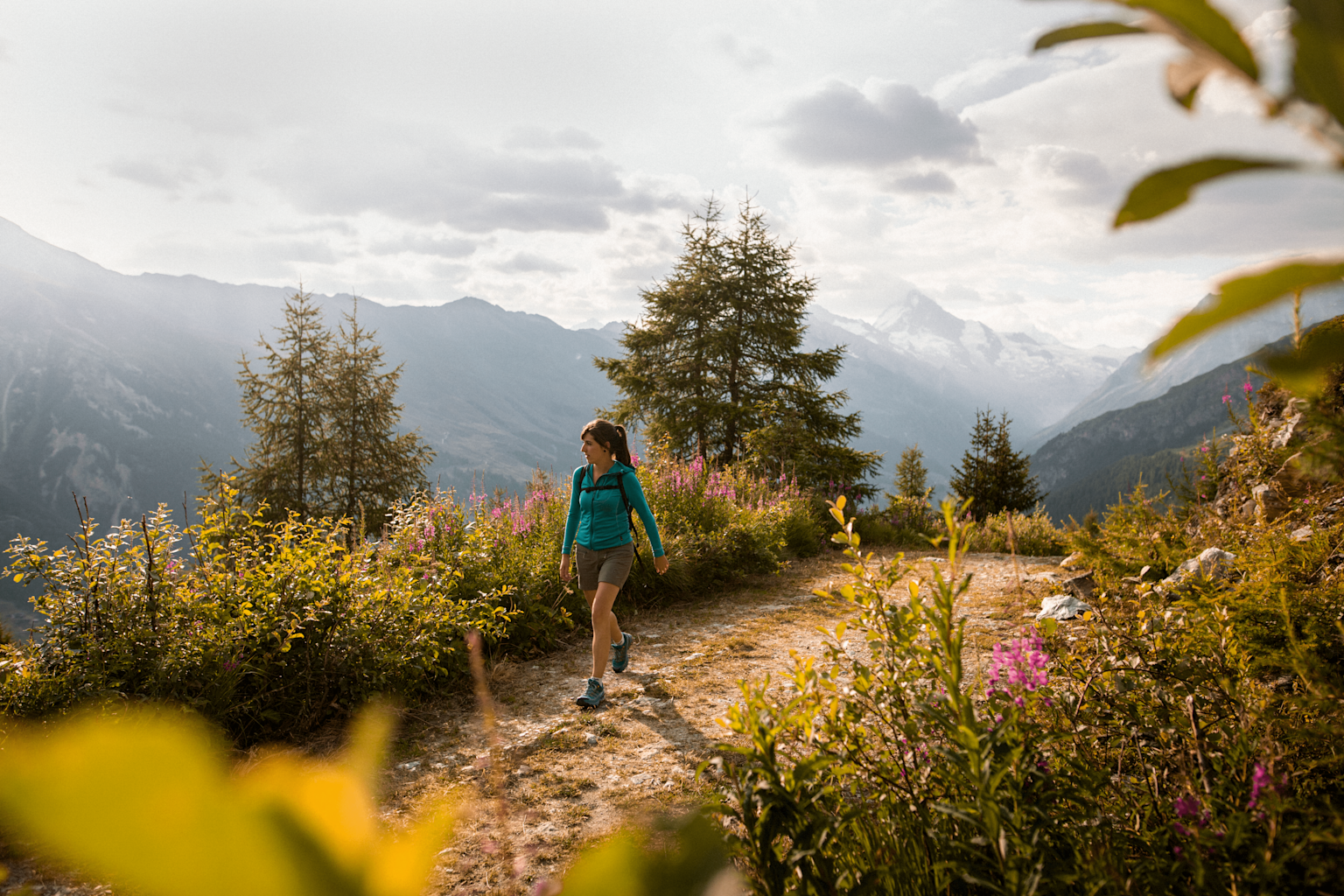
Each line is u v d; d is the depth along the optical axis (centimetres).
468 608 598
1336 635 214
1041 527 1385
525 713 495
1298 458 133
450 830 25
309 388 3303
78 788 14
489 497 849
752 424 2441
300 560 519
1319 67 35
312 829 21
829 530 1351
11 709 359
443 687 535
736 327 2608
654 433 2538
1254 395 443
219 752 18
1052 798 171
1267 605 228
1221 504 473
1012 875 146
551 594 704
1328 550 271
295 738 441
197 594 466
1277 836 147
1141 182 36
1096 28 40
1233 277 33
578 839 328
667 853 33
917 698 203
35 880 276
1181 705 207
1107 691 216
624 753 425
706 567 894
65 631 412
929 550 1188
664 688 534
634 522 799
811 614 748
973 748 153
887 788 203
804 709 209
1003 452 3100
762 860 155
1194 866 151
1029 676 207
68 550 429
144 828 16
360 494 3117
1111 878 148
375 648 491
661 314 2752
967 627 541
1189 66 38
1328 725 163
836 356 2667
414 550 652
